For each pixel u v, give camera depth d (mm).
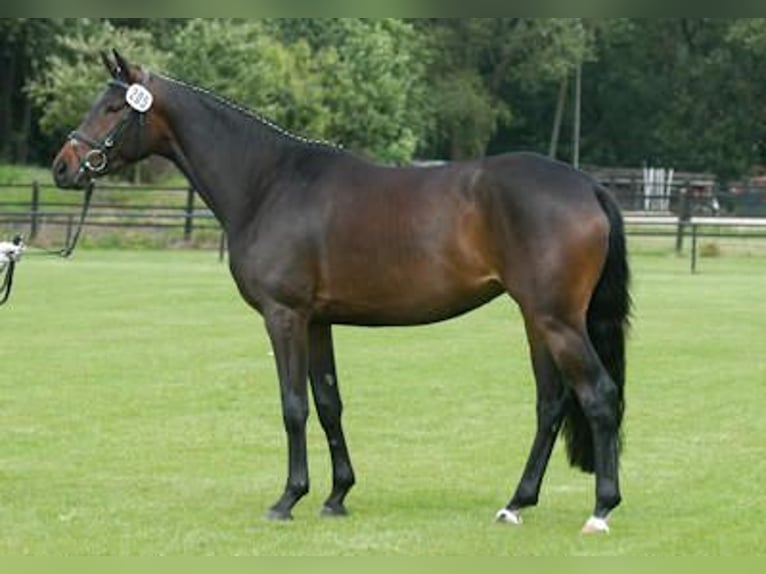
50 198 44969
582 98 82188
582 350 8977
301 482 9664
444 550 8781
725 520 9578
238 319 21859
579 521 9633
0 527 9406
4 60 58438
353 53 57375
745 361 17703
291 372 9641
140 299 24656
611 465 9070
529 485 9516
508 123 80312
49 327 20703
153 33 54156
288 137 9922
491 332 20484
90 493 10500
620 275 9133
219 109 10031
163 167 47469
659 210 50156
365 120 55906
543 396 9484
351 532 9297
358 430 13133
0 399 14711
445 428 13242
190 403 14531
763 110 75562
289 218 9617
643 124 80688
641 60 79125
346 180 9609
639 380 16188
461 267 9242
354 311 9594
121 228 39688
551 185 9039
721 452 12062
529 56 77062
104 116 10039
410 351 18391
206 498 10344
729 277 30719
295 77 53156
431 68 76750
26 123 58875
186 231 38812
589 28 77062
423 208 9312
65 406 14305
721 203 51344
